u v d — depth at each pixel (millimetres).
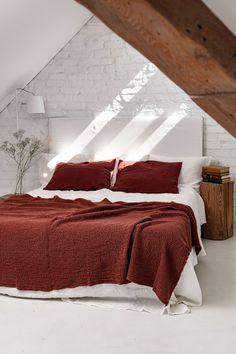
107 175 5141
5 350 2645
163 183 4777
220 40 1057
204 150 5367
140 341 2713
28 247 3408
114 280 3258
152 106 5508
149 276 3199
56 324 2982
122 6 1009
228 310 3121
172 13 1005
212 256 4324
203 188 4895
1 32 4188
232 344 2643
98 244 3277
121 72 5562
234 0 971
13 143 5992
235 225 5344
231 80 1092
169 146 5379
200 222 4660
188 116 5355
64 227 3381
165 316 3059
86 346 2670
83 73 5680
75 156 5578
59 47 5609
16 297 3486
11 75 5227
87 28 5578
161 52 1083
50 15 4605
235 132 1387
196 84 1147
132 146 5504
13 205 4188
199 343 2664
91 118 5641
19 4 3941
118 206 3904
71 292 3369
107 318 3059
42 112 5590
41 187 5641
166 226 3277
